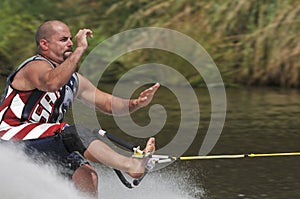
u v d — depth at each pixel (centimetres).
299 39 3120
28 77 1364
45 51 1383
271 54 3114
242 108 2530
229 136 2102
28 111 1378
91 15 3516
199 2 3334
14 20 3475
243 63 3130
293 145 1994
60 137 1371
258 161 1836
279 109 2520
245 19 3238
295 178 1688
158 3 3422
